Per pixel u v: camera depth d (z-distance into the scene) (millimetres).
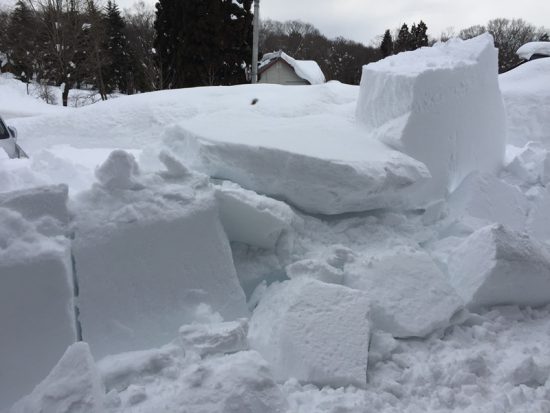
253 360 2658
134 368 2775
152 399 2549
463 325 3721
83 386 2309
